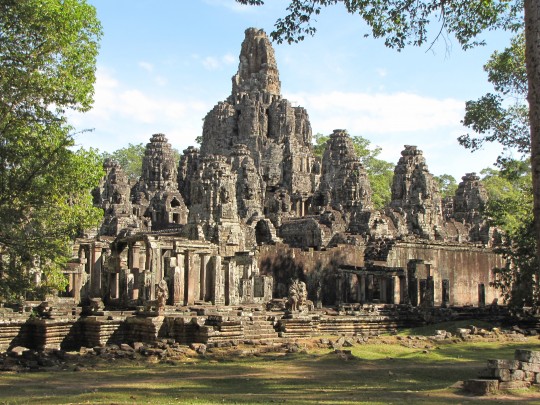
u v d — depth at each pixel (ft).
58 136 107.14
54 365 96.68
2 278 101.35
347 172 291.58
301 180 337.31
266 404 64.18
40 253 103.04
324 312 152.15
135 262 149.89
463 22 100.94
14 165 102.53
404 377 86.74
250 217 256.73
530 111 68.33
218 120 359.25
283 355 109.50
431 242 231.50
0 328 115.65
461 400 65.67
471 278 246.06
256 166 337.72
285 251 200.23
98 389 74.95
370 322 149.79
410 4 96.78
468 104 164.45
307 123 368.89
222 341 118.01
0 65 103.60
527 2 69.05
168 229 262.67
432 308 169.37
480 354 114.62
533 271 159.43
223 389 76.23
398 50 101.35
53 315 120.78
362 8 97.60
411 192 287.69
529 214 169.89
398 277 196.95
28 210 104.42
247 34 386.73
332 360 102.37
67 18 104.83
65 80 106.93
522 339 137.69
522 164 163.63
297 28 91.76
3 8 101.96
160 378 85.87
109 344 117.08
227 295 151.64
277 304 156.46
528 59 68.69
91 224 112.57
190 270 144.36
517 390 70.74
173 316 121.60
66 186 107.14
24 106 105.70
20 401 65.41
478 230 302.66
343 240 230.48
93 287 144.66
